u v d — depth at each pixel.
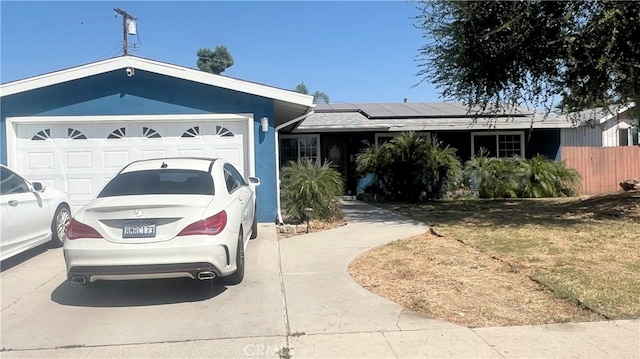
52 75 9.53
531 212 12.03
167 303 5.23
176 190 5.69
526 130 18.52
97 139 9.88
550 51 10.24
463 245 7.86
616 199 12.91
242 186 7.40
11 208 6.48
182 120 9.95
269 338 4.24
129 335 4.36
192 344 4.14
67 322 4.71
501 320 4.57
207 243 5.04
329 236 8.89
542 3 9.64
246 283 5.90
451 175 16.05
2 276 6.34
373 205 14.74
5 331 4.50
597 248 7.40
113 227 5.02
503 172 16.61
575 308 4.83
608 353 3.83
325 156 18.02
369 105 22.80
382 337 4.21
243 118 10.02
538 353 3.85
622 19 8.95
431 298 5.23
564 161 17.25
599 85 10.09
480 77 11.23
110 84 9.81
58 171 9.80
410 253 7.38
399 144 15.98
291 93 9.98
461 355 3.83
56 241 7.92
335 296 5.36
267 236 8.69
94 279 5.01
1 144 9.59
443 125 17.33
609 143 21.44
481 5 10.08
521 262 6.61
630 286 5.42
